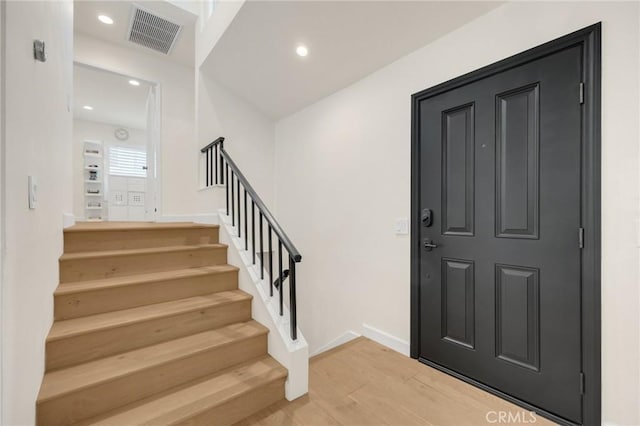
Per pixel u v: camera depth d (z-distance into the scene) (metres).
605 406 1.34
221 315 1.99
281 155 3.57
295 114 3.37
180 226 2.54
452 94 1.92
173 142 3.86
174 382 1.56
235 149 3.34
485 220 1.76
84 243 2.12
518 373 1.61
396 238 2.22
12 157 0.91
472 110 1.83
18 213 0.97
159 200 3.73
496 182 1.72
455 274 1.89
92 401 1.34
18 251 0.97
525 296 1.60
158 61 3.77
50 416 1.24
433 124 2.02
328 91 2.84
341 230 2.72
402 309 2.17
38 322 1.26
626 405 1.29
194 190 4.01
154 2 2.84
